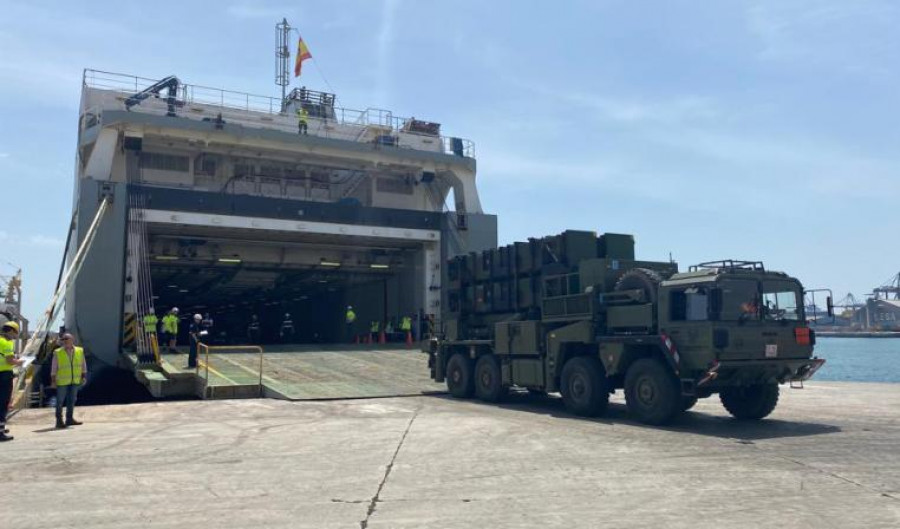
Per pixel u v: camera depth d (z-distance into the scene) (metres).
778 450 9.55
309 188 32.78
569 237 15.38
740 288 11.92
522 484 7.44
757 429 11.82
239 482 7.61
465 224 31.12
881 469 8.17
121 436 11.14
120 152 28.53
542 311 15.38
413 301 32.19
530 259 16.48
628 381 13.00
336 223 28.38
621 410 15.05
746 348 11.70
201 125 27.73
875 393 18.73
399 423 12.58
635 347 13.12
